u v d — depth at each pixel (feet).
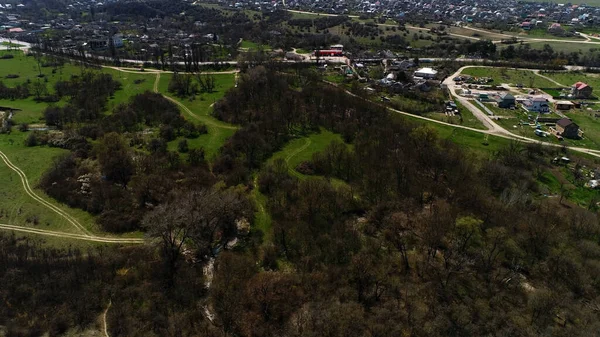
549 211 420.36
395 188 460.14
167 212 357.61
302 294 308.19
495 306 294.25
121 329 284.41
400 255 355.56
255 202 438.40
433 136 551.18
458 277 326.24
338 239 366.22
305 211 404.16
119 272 339.77
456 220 373.81
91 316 297.53
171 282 331.77
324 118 653.30
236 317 290.56
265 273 330.13
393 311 286.87
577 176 545.85
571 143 653.30
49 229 401.49
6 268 333.83
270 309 296.71
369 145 540.11
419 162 510.58
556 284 320.70
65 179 471.21
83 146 551.18
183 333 281.95
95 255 361.30
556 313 284.61
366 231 391.45
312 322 275.18
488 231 360.07
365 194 450.71
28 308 298.97
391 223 389.80
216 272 341.00
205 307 309.63
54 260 349.00
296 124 642.63
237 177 474.49
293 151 554.46
